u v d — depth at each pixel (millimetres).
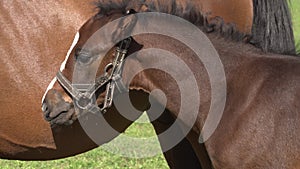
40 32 8008
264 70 7430
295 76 7324
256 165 7230
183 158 8523
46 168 11727
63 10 8023
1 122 8055
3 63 7980
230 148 7293
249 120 7262
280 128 7176
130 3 7750
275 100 7262
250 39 7828
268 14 8055
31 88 8008
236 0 8180
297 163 7105
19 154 8266
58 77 7684
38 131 8078
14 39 8000
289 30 8078
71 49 7648
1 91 8000
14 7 8039
